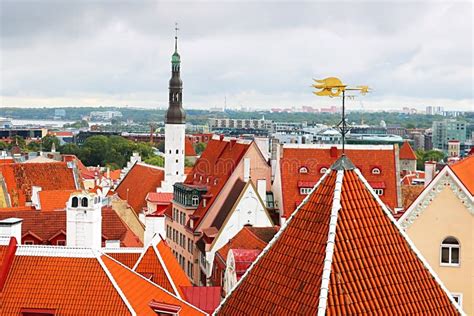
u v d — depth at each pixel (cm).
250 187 10644
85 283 4597
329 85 3188
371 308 2783
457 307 3008
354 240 2927
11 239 4800
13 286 4600
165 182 16975
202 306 5650
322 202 3091
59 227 8100
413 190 11869
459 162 5772
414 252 3055
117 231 8344
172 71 18275
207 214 11556
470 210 5147
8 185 13000
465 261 5178
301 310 2798
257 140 12794
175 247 13350
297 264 2978
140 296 4762
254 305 3041
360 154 11838
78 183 13962
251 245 8081
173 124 18100
